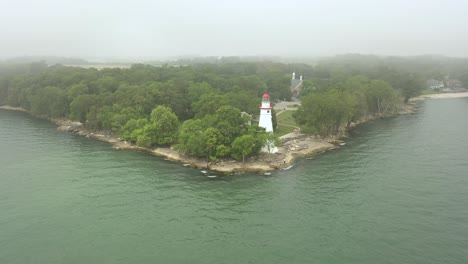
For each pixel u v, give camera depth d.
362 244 59.88
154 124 117.56
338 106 132.38
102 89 168.38
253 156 105.88
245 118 111.56
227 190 83.69
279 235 63.31
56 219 69.12
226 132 104.12
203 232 64.56
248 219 69.44
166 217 70.25
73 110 149.00
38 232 64.25
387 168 97.94
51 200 77.81
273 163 101.50
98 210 73.06
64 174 94.06
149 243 60.94
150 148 118.75
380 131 146.50
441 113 191.88
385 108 188.50
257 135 106.06
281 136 132.62
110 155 111.88
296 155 111.38
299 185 86.50
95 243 60.88
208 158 104.12
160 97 145.00
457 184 85.25
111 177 91.88
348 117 144.62
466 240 60.47
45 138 135.25
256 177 92.25
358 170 96.62
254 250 58.72
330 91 160.12
